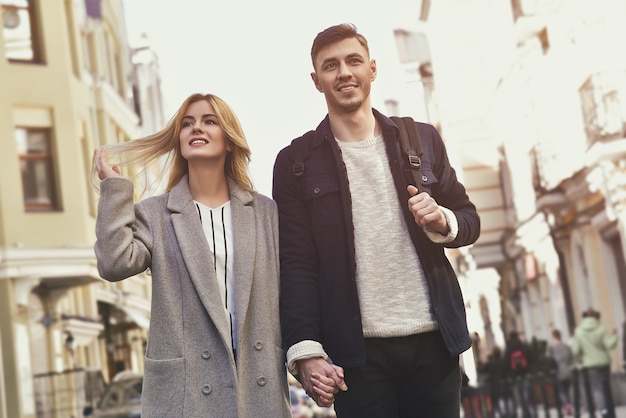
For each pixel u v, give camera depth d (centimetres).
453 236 410
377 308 410
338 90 422
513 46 1962
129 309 2266
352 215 416
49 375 2047
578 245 1864
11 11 2181
